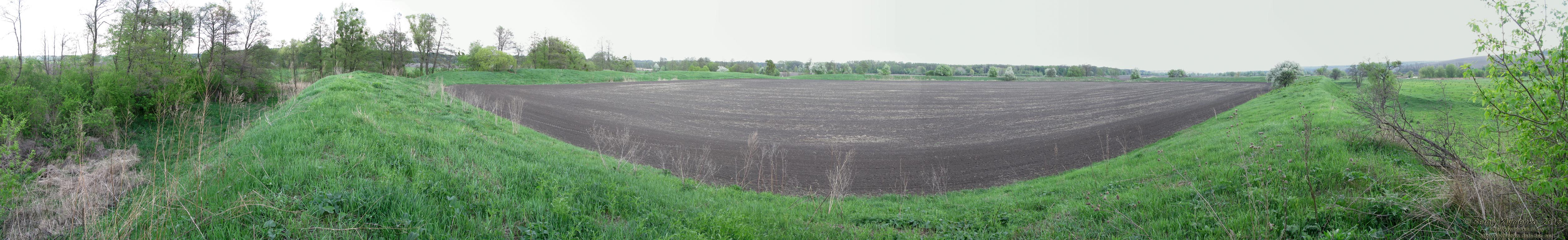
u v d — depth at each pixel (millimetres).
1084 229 7250
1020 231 7531
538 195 7594
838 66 129750
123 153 10797
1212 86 51312
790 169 13883
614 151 15461
